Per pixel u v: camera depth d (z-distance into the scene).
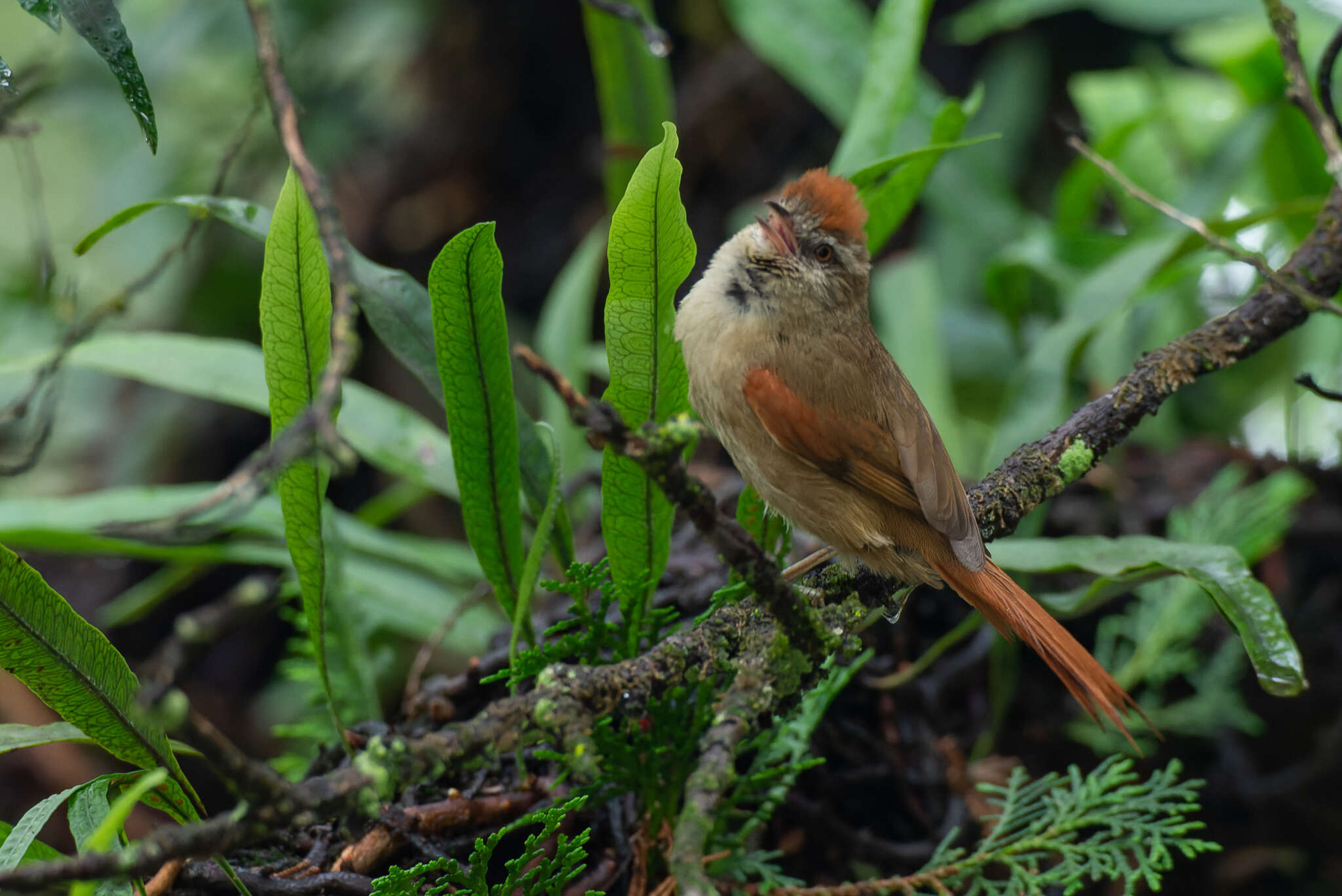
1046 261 8.44
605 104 8.05
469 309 4.34
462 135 12.77
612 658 5.04
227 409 12.22
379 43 12.48
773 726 5.08
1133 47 11.38
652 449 3.29
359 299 5.04
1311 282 5.53
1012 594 5.30
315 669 6.16
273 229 4.07
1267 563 7.75
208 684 11.16
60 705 3.92
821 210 6.05
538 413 11.45
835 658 4.90
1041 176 11.71
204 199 4.86
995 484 5.62
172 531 2.72
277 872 4.48
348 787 3.09
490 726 3.52
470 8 12.42
